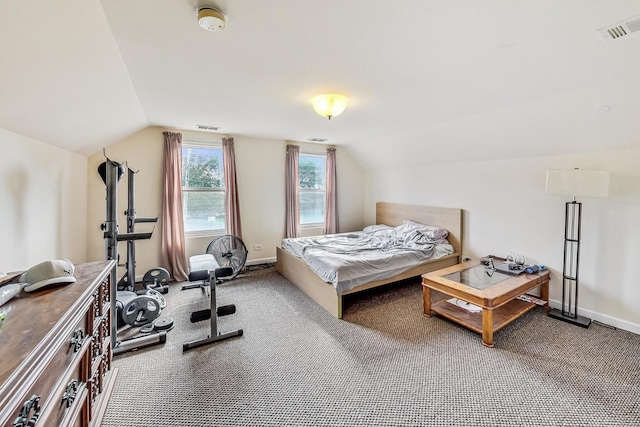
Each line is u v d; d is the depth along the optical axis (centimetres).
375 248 357
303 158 504
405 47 167
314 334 245
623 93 210
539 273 285
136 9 131
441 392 175
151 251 384
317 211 523
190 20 141
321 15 137
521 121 279
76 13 122
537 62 184
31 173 202
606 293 261
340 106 252
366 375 191
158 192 382
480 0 125
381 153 483
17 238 186
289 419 155
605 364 202
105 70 180
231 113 311
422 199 448
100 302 157
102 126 264
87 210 336
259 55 178
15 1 97
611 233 256
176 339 237
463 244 386
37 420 84
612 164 254
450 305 284
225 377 189
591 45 161
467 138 340
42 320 99
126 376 189
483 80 214
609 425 151
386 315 282
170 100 265
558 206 292
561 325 259
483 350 220
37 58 131
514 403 166
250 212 451
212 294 236
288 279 387
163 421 153
